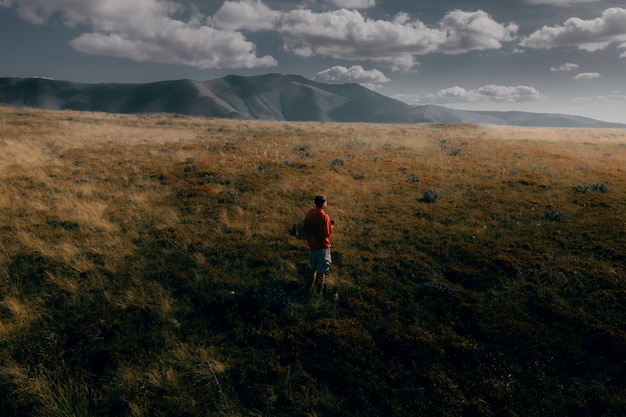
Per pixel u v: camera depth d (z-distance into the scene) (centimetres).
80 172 1623
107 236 1008
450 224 1180
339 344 651
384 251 998
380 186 1576
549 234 1073
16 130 2761
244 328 691
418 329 688
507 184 1582
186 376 580
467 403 538
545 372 594
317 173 1738
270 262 928
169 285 813
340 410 528
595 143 2938
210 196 1391
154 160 1941
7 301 704
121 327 671
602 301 759
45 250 895
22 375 548
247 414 520
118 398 534
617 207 1252
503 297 788
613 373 588
